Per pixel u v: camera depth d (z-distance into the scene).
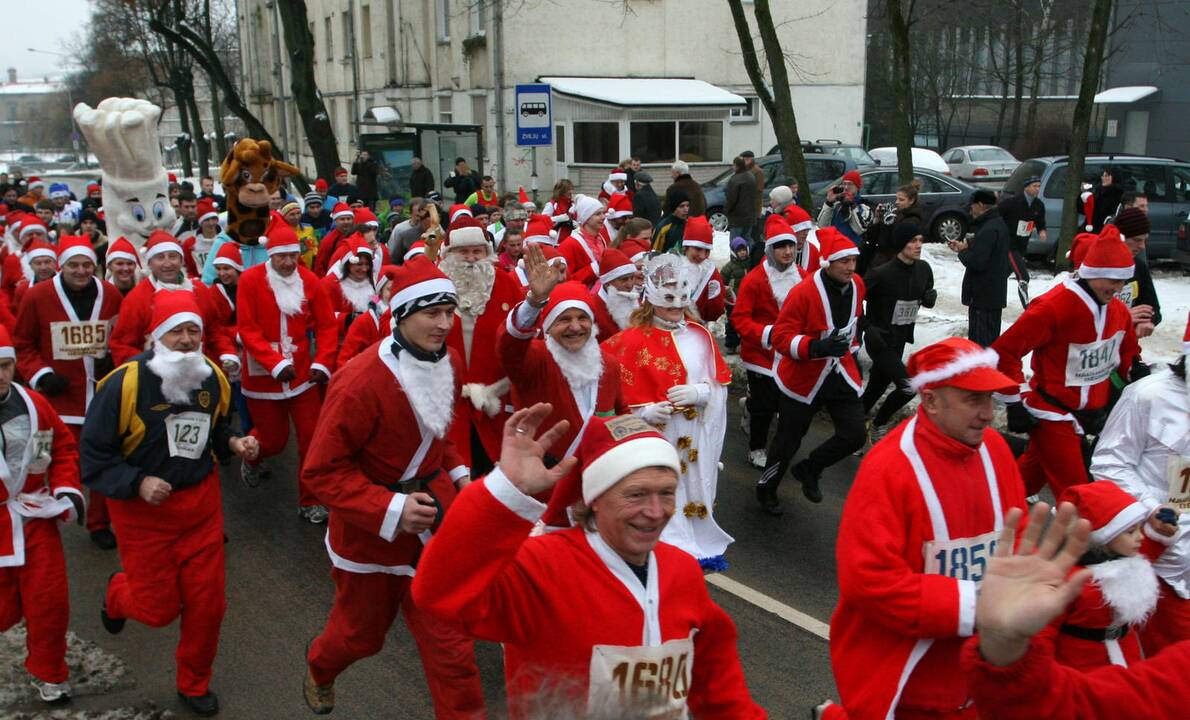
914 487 3.30
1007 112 45.66
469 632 2.75
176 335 4.73
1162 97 30.94
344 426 4.02
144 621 4.79
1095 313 5.90
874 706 3.30
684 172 13.55
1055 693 2.43
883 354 8.23
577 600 2.81
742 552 6.73
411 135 26.16
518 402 5.43
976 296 9.80
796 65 31.97
